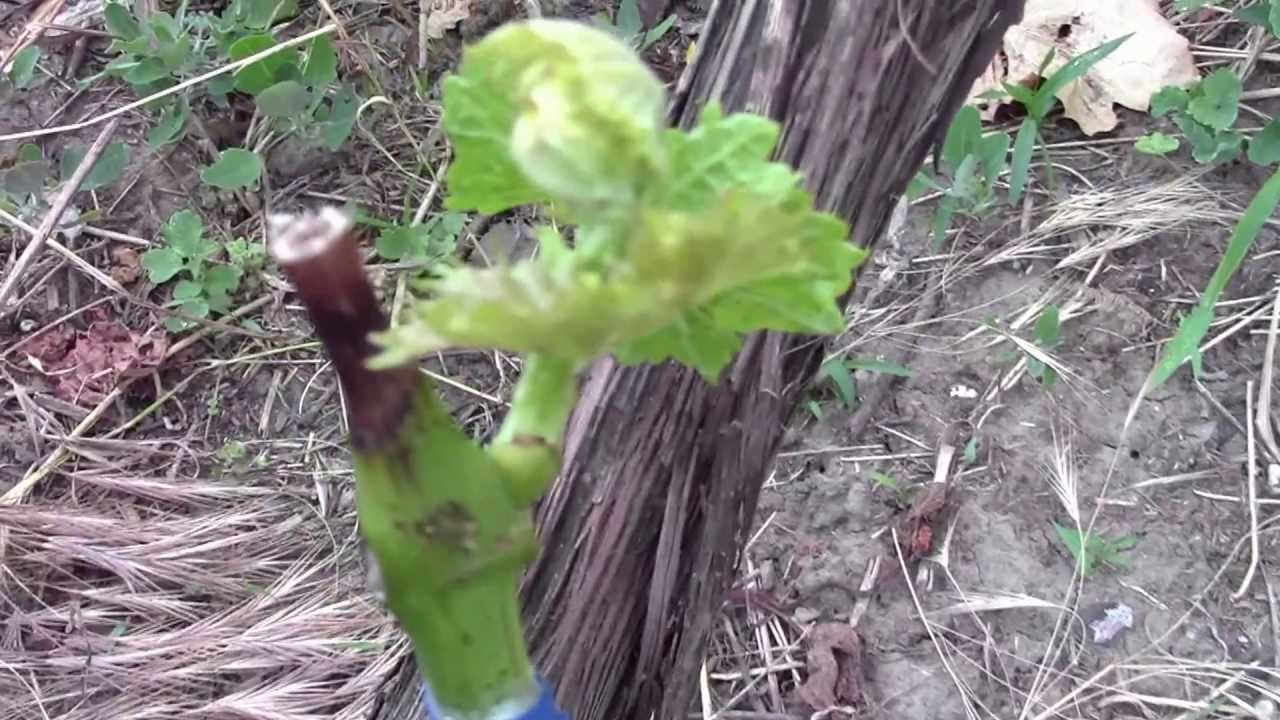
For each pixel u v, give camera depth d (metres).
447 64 0.52
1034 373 0.44
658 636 0.28
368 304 0.13
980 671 0.40
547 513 0.26
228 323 0.48
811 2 0.23
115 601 0.42
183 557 0.43
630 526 0.26
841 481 0.43
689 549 0.27
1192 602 0.40
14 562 0.43
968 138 0.45
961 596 0.41
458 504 0.14
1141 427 0.43
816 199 0.24
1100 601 0.40
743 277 0.12
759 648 0.41
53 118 0.52
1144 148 0.47
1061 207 0.47
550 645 0.27
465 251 0.47
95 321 0.48
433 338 0.12
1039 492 0.42
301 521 0.44
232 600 0.43
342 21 0.53
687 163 0.15
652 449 0.26
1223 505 0.42
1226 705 0.38
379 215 0.49
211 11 0.54
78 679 0.41
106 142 0.48
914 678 0.40
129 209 0.50
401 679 0.28
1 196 0.49
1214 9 0.51
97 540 0.43
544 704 0.17
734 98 0.24
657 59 0.51
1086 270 0.46
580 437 0.26
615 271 0.12
